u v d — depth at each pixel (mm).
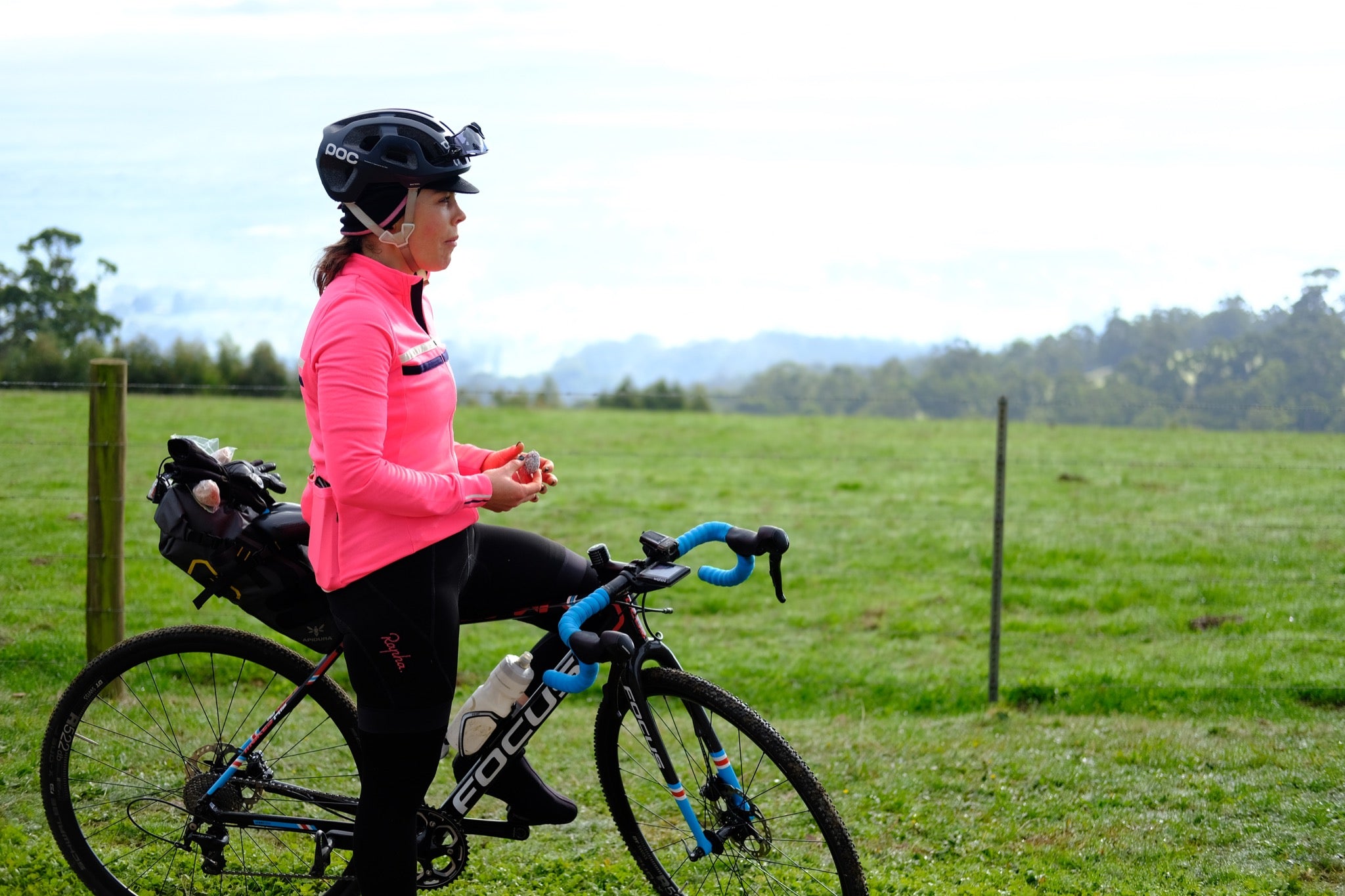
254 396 29266
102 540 5078
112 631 5125
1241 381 102875
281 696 5516
